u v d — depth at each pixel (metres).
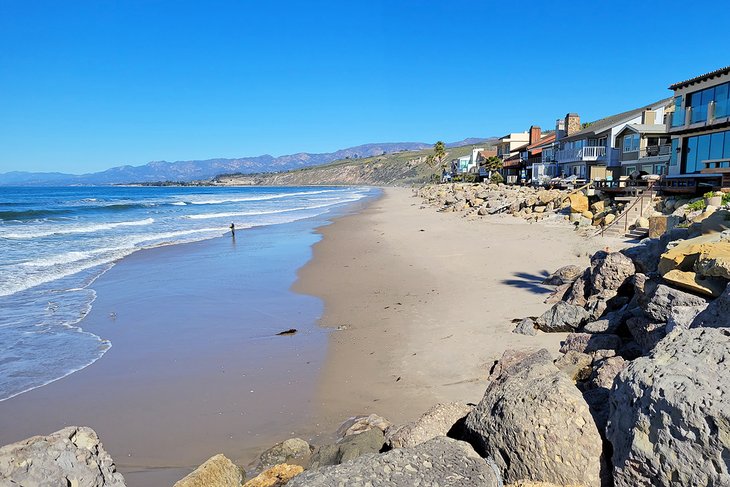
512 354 9.98
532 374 5.71
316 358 11.69
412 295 16.73
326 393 9.83
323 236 34.72
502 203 42.28
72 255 26.16
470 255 22.97
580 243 23.11
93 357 11.96
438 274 19.59
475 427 5.32
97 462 4.71
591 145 52.50
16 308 16.02
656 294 8.20
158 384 10.47
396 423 8.34
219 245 30.56
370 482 4.42
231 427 8.70
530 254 21.80
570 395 4.90
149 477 7.34
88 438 4.88
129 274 21.59
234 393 9.99
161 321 14.79
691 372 4.20
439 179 142.50
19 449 4.28
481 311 13.95
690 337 4.81
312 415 9.00
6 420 9.05
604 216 27.14
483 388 9.24
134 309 16.06
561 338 11.16
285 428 8.60
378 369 10.78
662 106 43.91
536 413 4.82
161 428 8.71
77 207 66.50
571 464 4.58
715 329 4.88
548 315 11.89
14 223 43.09
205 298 17.53
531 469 4.75
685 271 8.36
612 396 4.69
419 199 78.25
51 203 77.50
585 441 4.62
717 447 3.70
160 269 22.77
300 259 25.38
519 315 13.20
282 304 16.67
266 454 7.55
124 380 10.67
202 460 7.76
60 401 9.75
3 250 27.75
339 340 12.84
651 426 4.11
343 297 17.27
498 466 5.00
